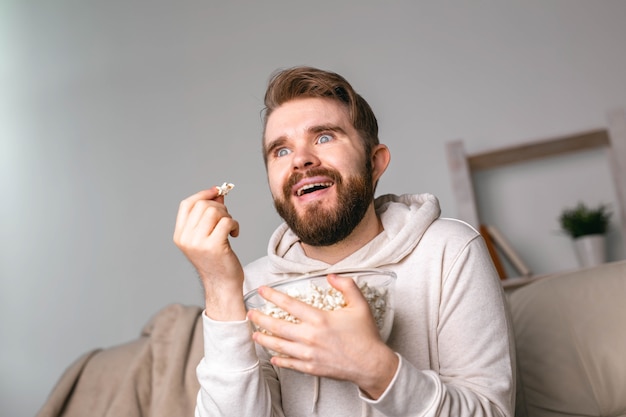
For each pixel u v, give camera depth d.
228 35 3.30
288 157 0.97
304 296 0.78
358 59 3.05
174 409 1.44
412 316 0.96
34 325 3.27
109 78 3.43
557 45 2.80
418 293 0.96
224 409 0.83
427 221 1.00
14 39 3.60
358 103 1.01
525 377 1.33
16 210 3.41
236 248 3.06
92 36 3.51
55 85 3.50
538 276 2.31
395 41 3.01
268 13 3.25
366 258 1.00
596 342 1.26
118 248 3.25
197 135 3.25
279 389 0.97
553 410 1.26
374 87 3.00
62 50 3.53
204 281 0.86
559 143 2.57
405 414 0.76
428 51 2.96
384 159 1.07
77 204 3.35
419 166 2.87
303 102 0.97
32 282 3.32
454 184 2.57
